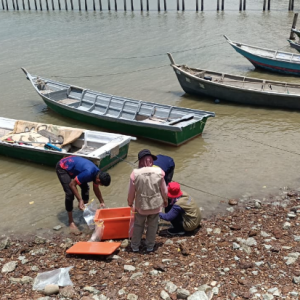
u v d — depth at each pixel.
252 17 41.50
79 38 32.91
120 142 11.10
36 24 40.75
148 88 19.78
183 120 12.84
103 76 22.11
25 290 5.97
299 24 36.97
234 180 10.28
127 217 7.30
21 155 11.63
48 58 26.48
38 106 17.19
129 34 34.12
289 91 16.78
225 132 13.94
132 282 5.97
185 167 11.20
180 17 42.78
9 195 9.84
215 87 17.02
